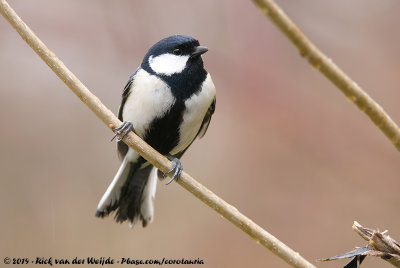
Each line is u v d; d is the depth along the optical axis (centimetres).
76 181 1161
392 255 409
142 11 1106
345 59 1128
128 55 1085
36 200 1130
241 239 1078
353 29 1152
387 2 1156
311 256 1002
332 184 1031
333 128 1042
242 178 1091
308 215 1023
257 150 1083
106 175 1177
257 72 1063
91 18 1091
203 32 1094
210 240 1089
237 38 1089
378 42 1135
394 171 1005
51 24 1076
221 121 1175
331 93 1062
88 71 1115
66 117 1211
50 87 1218
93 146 1207
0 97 1180
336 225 1014
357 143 1031
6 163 1147
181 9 1113
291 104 1053
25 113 1188
